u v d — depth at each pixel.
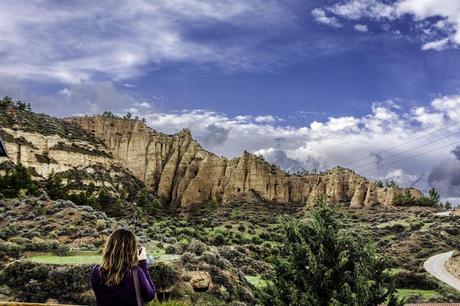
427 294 63.78
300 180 196.50
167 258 49.25
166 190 189.88
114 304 5.16
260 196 185.88
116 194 160.12
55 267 42.16
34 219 75.88
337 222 28.78
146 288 5.32
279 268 28.70
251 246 85.69
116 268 5.17
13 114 163.88
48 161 153.62
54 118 191.50
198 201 185.38
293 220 29.67
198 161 198.12
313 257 26.56
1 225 73.50
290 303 27.17
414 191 193.25
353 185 189.38
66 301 39.62
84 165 166.25
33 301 39.28
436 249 102.19
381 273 27.59
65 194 125.38
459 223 130.50
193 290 42.66
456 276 80.56
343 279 26.55
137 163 195.12
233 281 46.97
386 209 169.75
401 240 111.00
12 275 41.69
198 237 103.81
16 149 145.12
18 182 116.62
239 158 196.38
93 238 65.88
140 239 67.38
